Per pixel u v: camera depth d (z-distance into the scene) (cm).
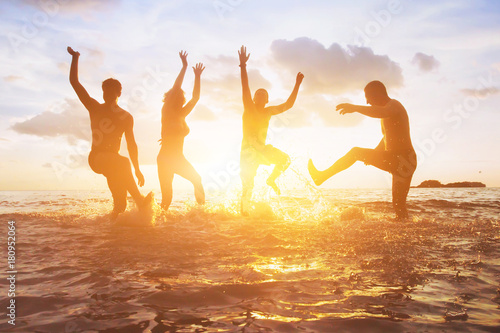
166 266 268
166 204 709
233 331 155
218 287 215
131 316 173
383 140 608
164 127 712
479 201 976
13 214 631
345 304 187
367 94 598
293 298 197
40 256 304
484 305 186
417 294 202
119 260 288
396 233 412
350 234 409
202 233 429
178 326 161
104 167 552
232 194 716
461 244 344
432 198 1187
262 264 273
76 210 736
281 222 539
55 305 188
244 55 642
